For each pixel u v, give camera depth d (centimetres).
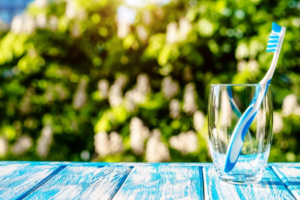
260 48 182
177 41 185
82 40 202
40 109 210
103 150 189
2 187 60
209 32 186
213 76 190
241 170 58
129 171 68
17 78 210
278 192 55
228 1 187
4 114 212
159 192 55
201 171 67
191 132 184
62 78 207
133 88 197
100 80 202
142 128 185
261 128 57
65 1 203
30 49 204
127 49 197
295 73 189
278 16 187
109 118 194
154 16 190
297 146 184
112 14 197
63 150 205
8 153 207
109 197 54
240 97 56
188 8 189
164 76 195
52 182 62
